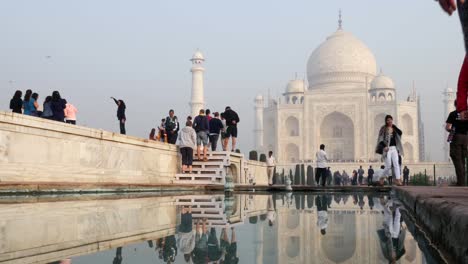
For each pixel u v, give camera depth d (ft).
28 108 49.03
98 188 37.91
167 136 64.03
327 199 32.48
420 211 14.08
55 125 37.93
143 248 8.95
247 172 80.12
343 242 9.97
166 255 8.11
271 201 29.01
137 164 49.75
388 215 17.65
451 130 31.45
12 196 29.86
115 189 39.40
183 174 56.13
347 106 231.09
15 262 7.29
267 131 252.42
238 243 9.71
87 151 42.06
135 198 29.89
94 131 42.65
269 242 9.88
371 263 7.43
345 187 51.24
